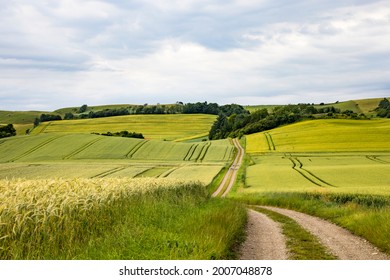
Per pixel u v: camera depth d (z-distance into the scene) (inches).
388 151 3885.3
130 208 523.8
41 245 345.1
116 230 414.9
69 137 4835.1
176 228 462.0
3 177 2672.2
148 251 352.2
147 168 3166.8
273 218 796.0
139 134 6304.1
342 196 1353.3
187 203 717.9
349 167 2878.9
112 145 4532.5
